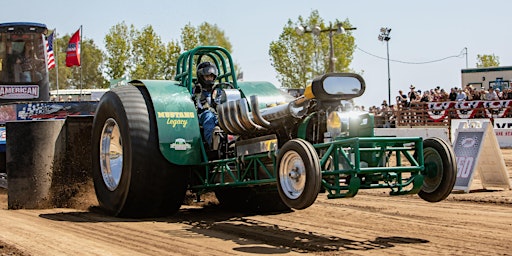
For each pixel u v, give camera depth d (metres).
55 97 21.19
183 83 7.52
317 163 5.27
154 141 7.05
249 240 5.77
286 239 5.78
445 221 6.73
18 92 14.43
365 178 5.92
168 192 7.18
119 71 28.89
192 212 7.86
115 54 28.95
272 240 5.74
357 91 6.00
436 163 5.88
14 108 11.47
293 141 5.47
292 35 29.25
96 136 7.77
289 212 7.63
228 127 6.75
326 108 6.05
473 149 9.56
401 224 6.56
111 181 7.58
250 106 6.98
